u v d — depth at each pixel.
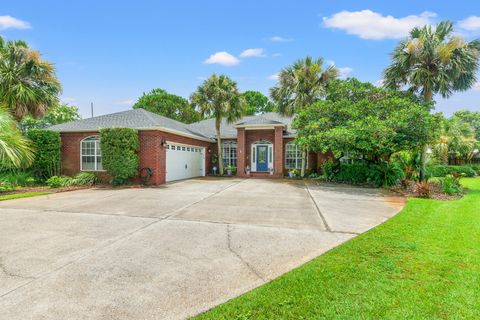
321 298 2.95
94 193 10.80
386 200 9.48
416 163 14.46
